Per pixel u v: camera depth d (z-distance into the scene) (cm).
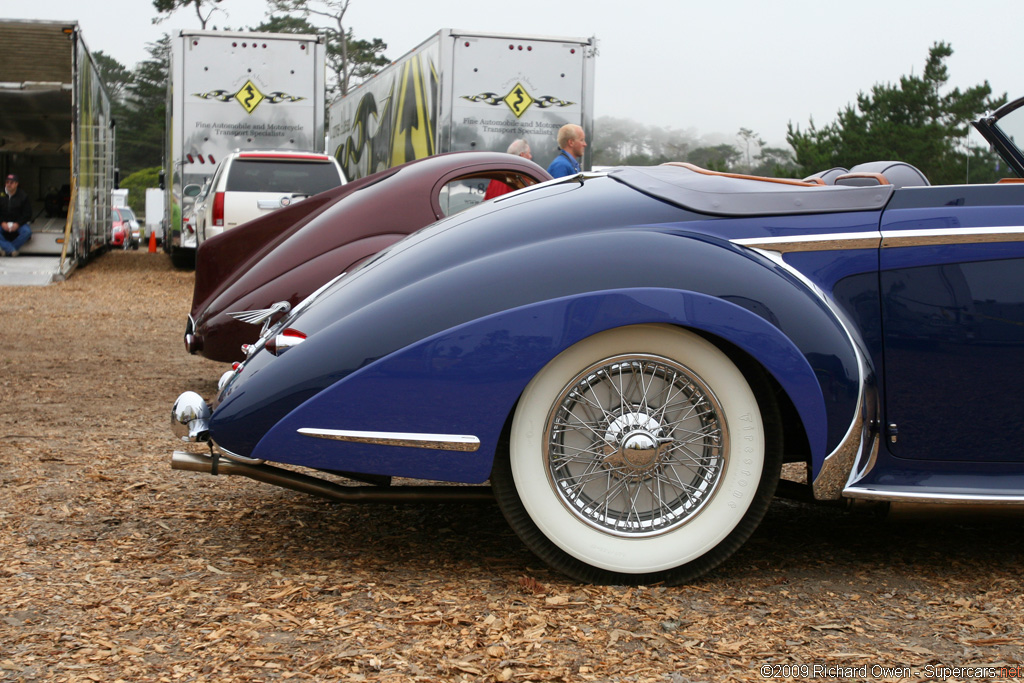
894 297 274
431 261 281
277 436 266
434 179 491
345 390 264
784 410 292
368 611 258
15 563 291
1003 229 273
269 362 277
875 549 317
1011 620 256
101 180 2131
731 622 253
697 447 275
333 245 485
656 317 261
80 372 703
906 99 3888
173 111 1560
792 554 310
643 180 298
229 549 309
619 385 272
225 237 541
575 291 262
